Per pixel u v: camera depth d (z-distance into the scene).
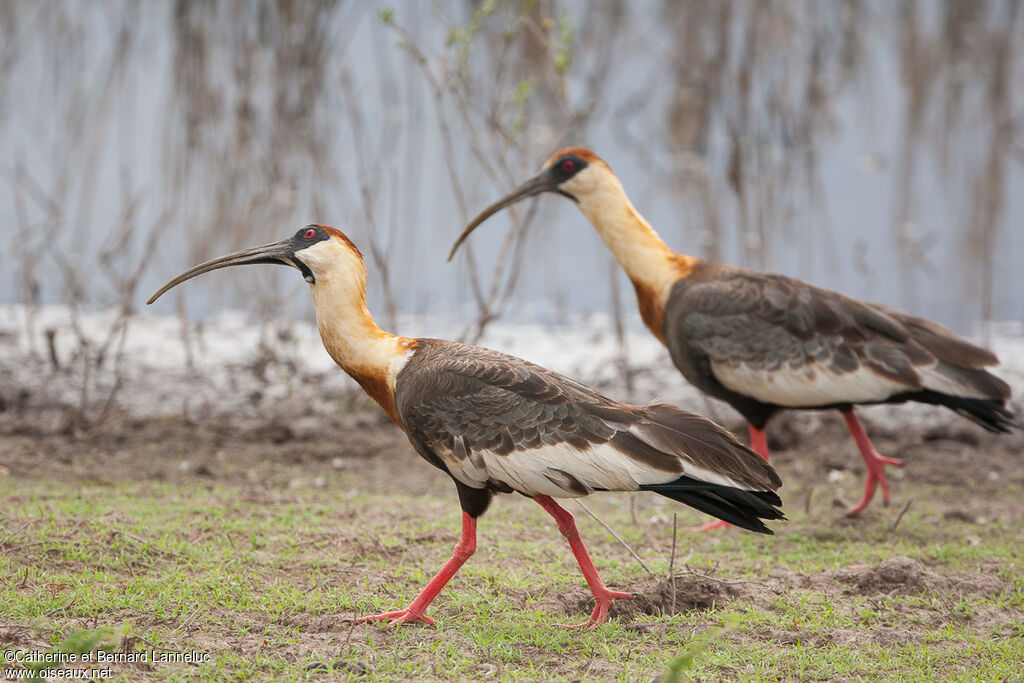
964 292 18.94
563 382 8.56
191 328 17.86
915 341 11.58
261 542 10.12
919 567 9.54
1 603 8.20
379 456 13.79
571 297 19.66
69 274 17.42
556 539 10.83
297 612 8.50
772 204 21.84
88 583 8.76
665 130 24.83
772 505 8.28
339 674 7.41
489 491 8.71
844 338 11.58
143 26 27.97
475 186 22.23
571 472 8.24
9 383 15.36
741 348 11.81
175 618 8.22
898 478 13.36
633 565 9.98
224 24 24.28
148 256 15.92
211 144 23.36
